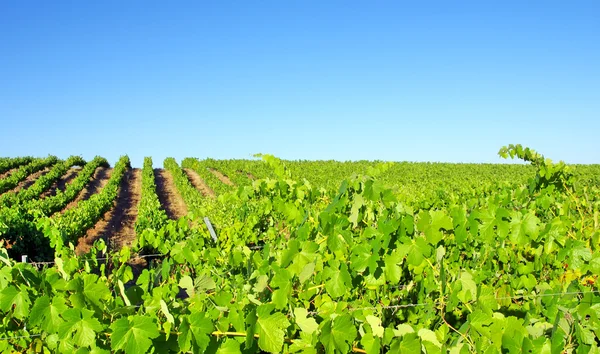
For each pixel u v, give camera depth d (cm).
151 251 815
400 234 273
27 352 243
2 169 3581
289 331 248
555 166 416
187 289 283
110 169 4309
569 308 260
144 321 212
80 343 214
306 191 342
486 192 852
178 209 2541
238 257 353
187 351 224
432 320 308
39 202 1948
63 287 236
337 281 268
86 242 1506
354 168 4606
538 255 331
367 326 240
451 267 395
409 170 4381
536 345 233
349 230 289
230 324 240
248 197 353
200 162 4628
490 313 262
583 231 399
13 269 239
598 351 240
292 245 272
